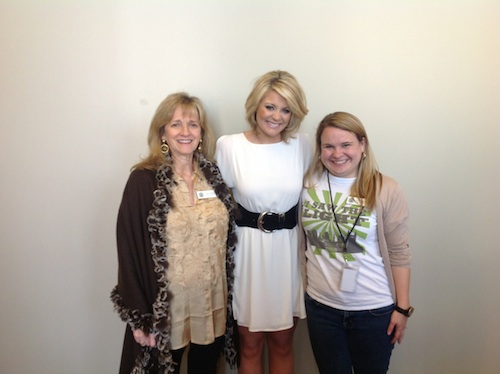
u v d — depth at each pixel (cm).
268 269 150
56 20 167
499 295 183
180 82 173
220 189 149
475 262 182
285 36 169
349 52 169
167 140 144
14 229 183
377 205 133
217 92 174
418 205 179
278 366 170
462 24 164
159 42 170
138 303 132
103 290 190
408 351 193
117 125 176
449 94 169
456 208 178
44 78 171
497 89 167
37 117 174
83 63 171
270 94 139
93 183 181
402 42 167
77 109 174
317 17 167
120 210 136
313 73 171
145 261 134
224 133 178
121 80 172
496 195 175
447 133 172
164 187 136
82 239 186
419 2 163
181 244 137
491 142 171
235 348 161
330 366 148
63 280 189
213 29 169
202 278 141
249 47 170
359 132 132
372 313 138
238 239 155
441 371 193
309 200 146
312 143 175
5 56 169
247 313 156
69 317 193
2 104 173
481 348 189
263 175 148
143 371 138
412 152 175
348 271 136
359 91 172
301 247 154
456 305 186
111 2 166
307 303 153
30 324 193
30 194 181
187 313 143
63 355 197
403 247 138
